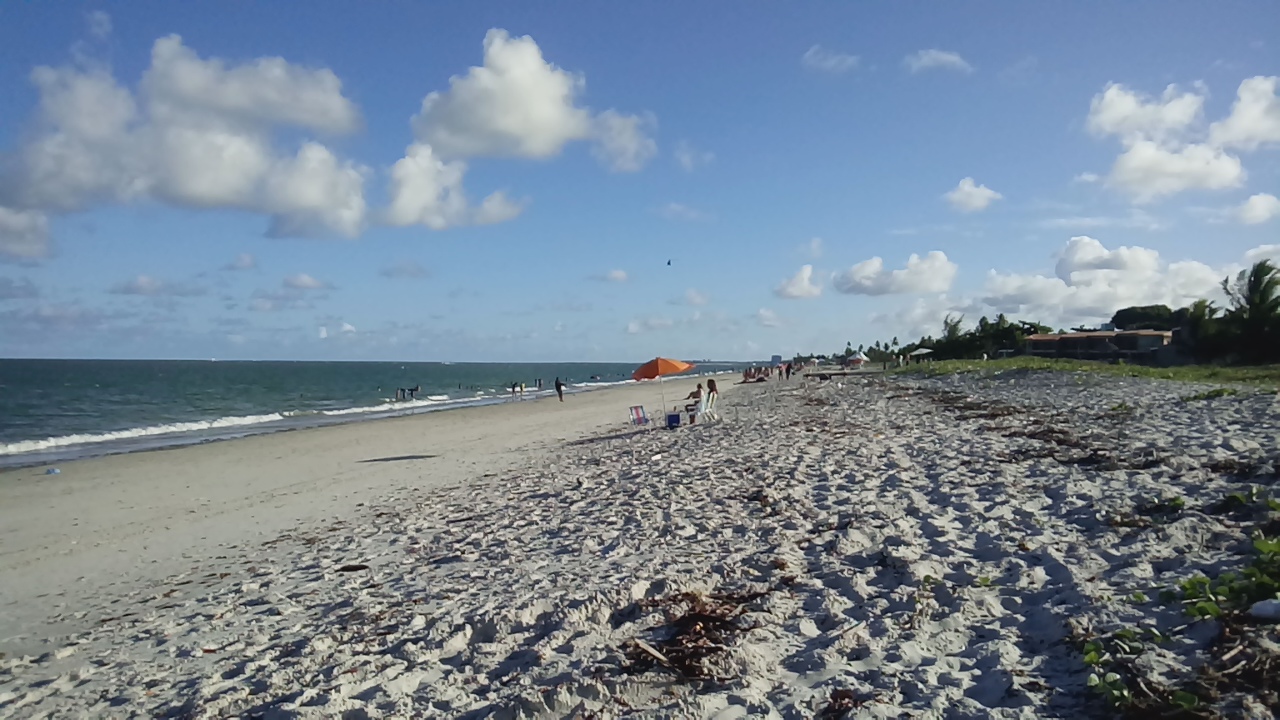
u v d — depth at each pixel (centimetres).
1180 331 5303
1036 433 1417
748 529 873
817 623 557
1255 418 1316
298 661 606
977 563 647
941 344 8275
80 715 560
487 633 619
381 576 875
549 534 988
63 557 1176
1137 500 780
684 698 447
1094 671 412
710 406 2531
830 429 1853
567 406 4722
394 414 4547
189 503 1605
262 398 6531
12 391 6812
